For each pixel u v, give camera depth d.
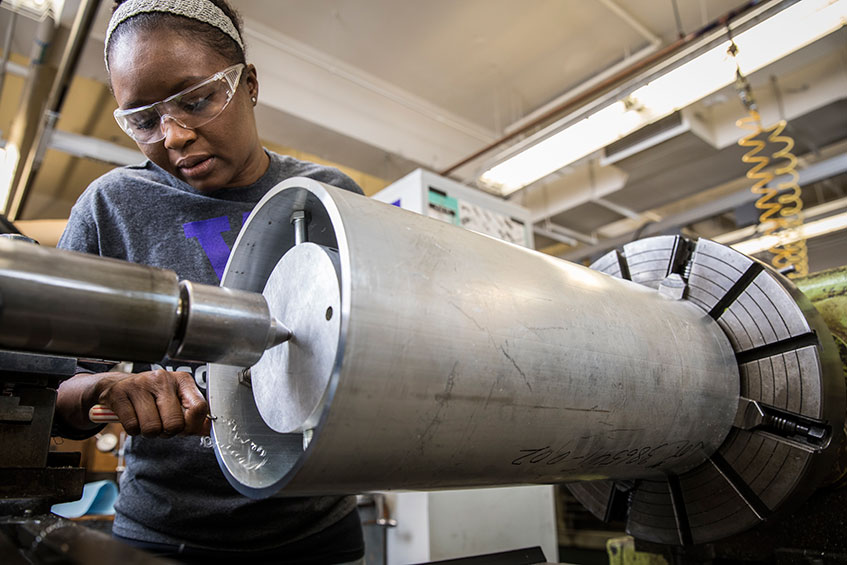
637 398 0.54
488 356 0.43
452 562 0.63
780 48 1.76
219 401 0.55
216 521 0.72
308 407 0.42
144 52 0.63
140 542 0.73
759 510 0.63
